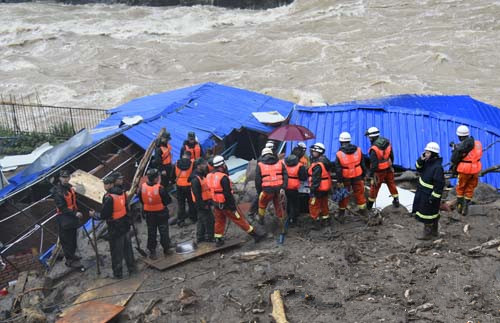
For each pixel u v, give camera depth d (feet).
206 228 34.53
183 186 37.78
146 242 36.27
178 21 167.12
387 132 53.01
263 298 27.61
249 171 47.60
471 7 148.15
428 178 30.99
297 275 29.48
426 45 122.42
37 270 37.60
